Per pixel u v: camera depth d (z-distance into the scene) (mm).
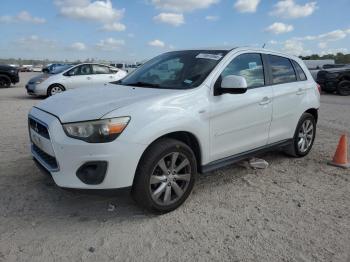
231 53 4672
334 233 3602
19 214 3826
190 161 4027
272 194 4543
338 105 14055
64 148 3471
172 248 3277
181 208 4070
